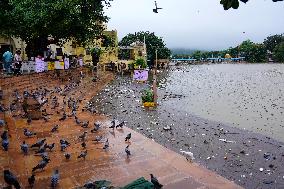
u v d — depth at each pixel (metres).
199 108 22.86
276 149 12.86
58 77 29.36
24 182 7.27
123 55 60.59
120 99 25.34
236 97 29.31
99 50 43.47
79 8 28.41
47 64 29.97
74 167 8.29
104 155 9.23
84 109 17.14
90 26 31.53
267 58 131.38
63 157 9.02
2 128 11.48
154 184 6.71
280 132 15.87
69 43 45.50
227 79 51.50
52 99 18.91
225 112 21.45
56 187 7.08
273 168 10.74
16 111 14.47
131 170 8.15
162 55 72.75
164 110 21.31
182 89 35.38
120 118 18.47
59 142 10.44
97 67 41.78
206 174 7.98
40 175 7.71
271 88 37.41
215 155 12.04
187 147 13.02
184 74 62.53
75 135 11.38
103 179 7.57
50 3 26.25
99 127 12.56
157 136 14.68
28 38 29.31
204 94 31.22
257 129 16.59
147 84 38.44
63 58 34.78
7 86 20.14
